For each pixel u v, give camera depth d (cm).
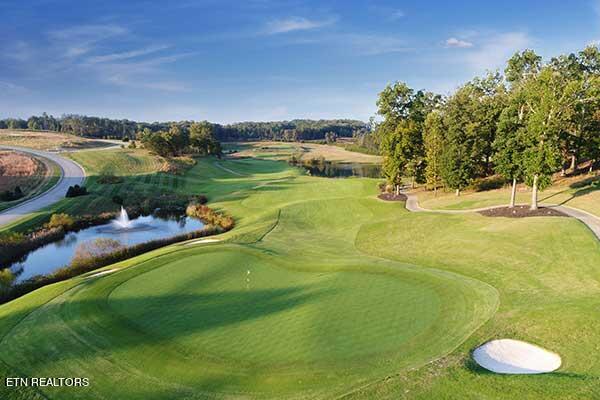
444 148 4641
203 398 1154
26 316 1722
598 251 2173
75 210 4978
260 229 3612
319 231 3656
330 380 1187
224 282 2119
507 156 3403
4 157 7550
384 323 1538
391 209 4359
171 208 5581
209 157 11519
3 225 4175
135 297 1911
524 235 2575
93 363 1354
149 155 8988
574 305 1549
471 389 1060
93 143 11631
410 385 1105
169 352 1402
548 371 1185
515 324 1459
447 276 2052
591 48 4784
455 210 3888
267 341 1444
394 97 6216
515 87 5259
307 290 1947
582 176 4344
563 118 3133
